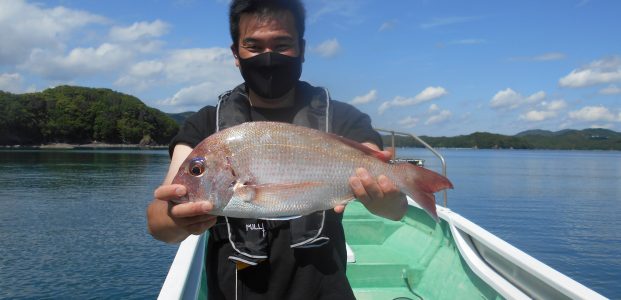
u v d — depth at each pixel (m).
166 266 13.34
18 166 52.31
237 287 2.09
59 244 15.91
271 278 2.07
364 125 2.41
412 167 2.16
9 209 23.31
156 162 63.84
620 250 19.38
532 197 37.56
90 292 11.11
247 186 1.97
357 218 6.01
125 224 19.67
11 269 12.91
